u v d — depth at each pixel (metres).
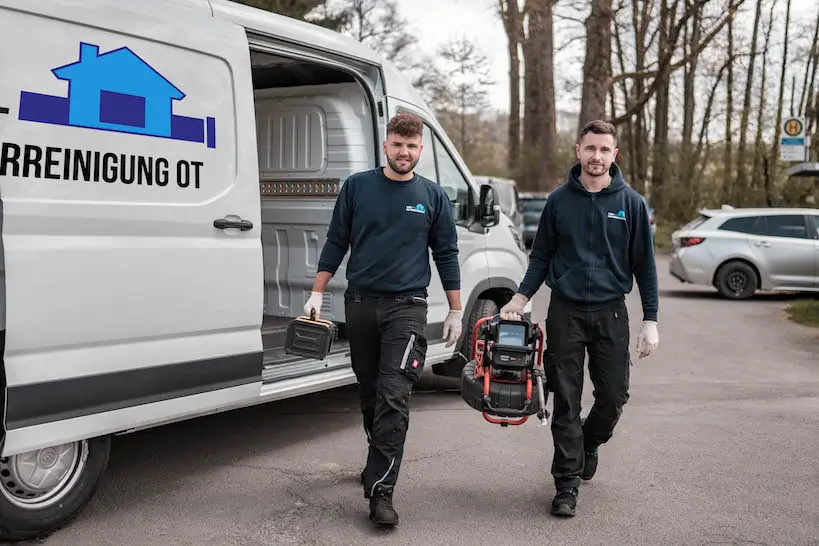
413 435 5.46
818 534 3.85
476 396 4.00
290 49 4.90
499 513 4.08
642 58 27.39
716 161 31.56
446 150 6.36
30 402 3.42
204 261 4.11
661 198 30.84
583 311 4.03
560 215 4.05
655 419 5.96
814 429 5.69
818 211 13.98
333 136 5.80
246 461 4.86
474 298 6.46
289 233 6.11
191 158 4.07
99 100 3.66
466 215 6.52
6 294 3.33
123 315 3.75
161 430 5.50
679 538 3.79
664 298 14.18
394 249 3.96
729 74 31.16
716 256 13.93
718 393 6.92
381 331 4.02
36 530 3.63
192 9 4.16
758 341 9.83
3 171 3.33
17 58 3.38
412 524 3.92
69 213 3.53
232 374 4.29
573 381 4.06
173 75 4.00
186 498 4.22
